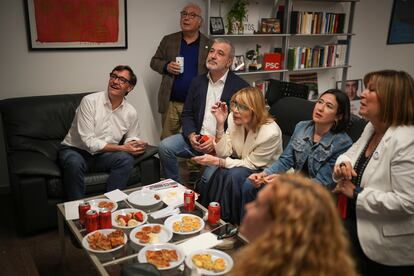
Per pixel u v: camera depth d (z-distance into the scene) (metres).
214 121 2.98
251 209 0.82
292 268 0.71
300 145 2.31
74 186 2.58
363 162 1.89
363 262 1.79
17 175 2.42
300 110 2.79
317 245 0.72
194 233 1.85
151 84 3.77
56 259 2.32
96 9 3.29
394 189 1.67
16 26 3.05
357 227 1.77
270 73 4.45
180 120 3.51
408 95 1.67
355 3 4.48
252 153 2.52
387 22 5.25
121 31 3.46
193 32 3.38
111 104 2.88
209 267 1.52
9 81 3.14
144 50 3.63
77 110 2.88
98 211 1.92
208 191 2.61
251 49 4.24
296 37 4.52
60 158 2.69
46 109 3.00
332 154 2.15
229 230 1.84
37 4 3.07
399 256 1.72
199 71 3.38
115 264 1.62
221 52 2.82
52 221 2.59
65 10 3.18
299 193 0.75
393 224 1.70
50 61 3.25
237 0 3.90
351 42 4.94
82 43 3.32
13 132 2.85
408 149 1.64
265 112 2.48
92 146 2.73
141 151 2.86
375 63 5.35
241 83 3.00
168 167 3.13
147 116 3.84
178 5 3.68
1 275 2.02
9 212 2.93
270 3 4.20
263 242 0.75
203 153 2.90
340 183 1.84
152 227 1.84
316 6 4.53
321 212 0.73
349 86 5.15
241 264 0.77
